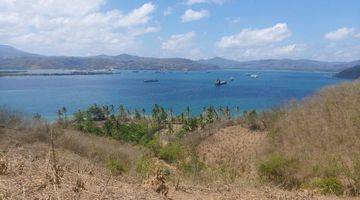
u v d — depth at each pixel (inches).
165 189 300.2
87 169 361.1
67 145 649.6
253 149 1359.5
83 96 7352.4
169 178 383.9
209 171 549.6
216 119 2581.2
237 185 397.7
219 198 313.0
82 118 3097.9
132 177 372.8
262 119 1738.4
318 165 633.0
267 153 1138.7
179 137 1937.7
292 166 616.4
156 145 1189.7
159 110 3577.8
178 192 322.3
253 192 349.7
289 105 1675.7
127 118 3868.1
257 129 1717.5
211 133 1800.0
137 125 2495.1
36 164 291.7
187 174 474.3
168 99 6845.5
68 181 253.6
